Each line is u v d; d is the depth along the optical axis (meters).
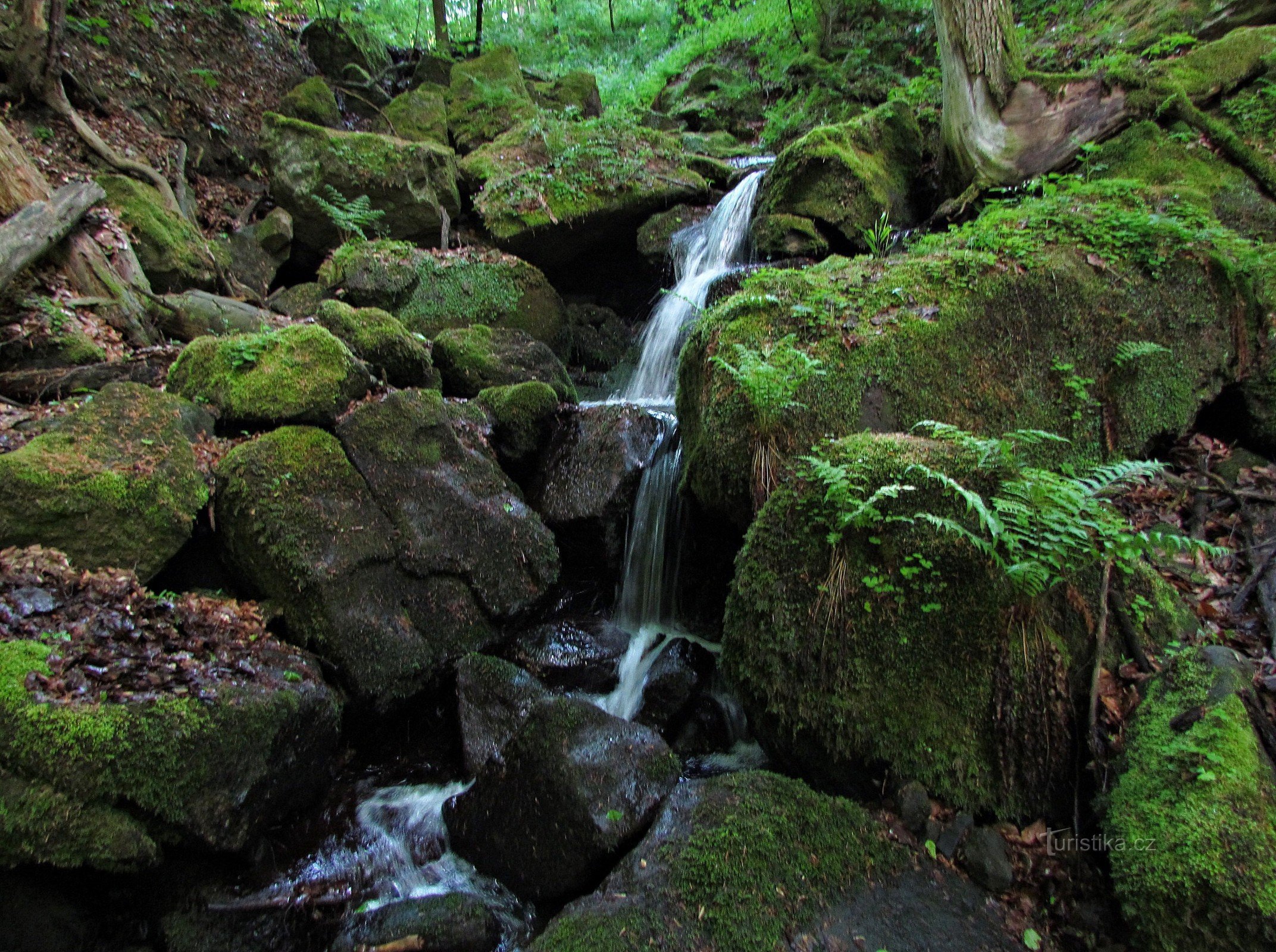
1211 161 6.03
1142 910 2.50
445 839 3.61
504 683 4.18
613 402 6.82
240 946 2.96
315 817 3.61
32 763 2.61
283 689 3.38
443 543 4.51
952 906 2.78
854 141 7.61
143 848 2.71
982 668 3.12
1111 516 3.07
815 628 3.29
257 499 4.07
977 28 6.64
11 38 7.76
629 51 18.00
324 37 12.64
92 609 3.32
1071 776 3.01
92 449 3.92
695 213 8.86
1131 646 3.23
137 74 9.59
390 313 7.71
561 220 8.66
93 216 6.49
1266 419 4.52
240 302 7.06
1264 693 2.93
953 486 2.93
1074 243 4.68
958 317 4.30
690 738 4.20
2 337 5.19
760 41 14.02
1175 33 7.57
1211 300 4.62
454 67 12.48
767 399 3.82
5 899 2.53
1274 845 2.37
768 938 2.62
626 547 5.17
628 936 2.63
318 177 8.62
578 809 3.18
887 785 3.16
